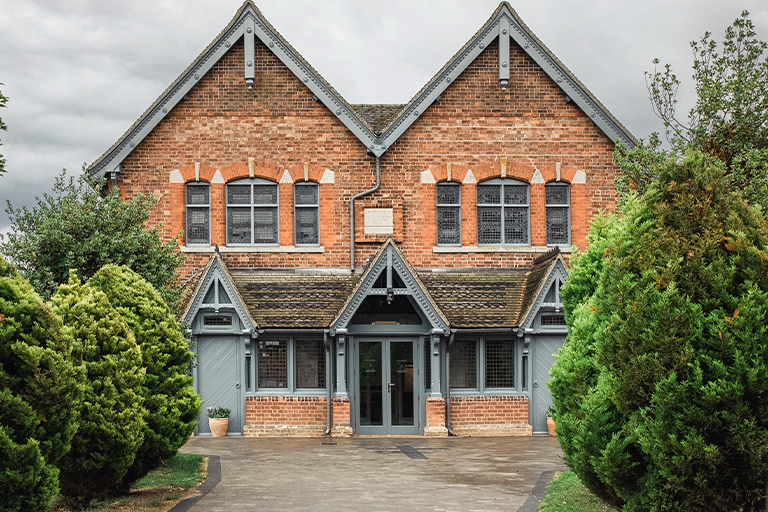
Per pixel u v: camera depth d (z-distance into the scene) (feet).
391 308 66.59
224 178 68.64
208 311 64.75
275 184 69.36
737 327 25.80
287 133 69.15
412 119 68.95
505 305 67.31
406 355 66.64
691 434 25.62
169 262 54.65
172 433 40.27
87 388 34.63
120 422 34.91
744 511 26.12
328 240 68.80
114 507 35.83
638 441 27.43
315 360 66.28
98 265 49.98
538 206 70.13
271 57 69.51
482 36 69.77
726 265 26.96
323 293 66.90
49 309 27.91
